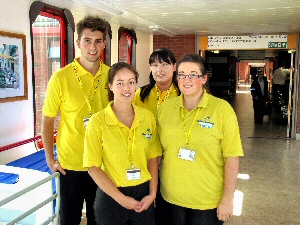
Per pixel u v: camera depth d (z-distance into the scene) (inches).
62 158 96.5
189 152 81.2
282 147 300.4
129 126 83.4
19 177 98.3
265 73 1250.0
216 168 82.7
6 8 157.3
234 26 291.4
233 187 80.7
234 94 877.8
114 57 287.1
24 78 171.2
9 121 163.6
